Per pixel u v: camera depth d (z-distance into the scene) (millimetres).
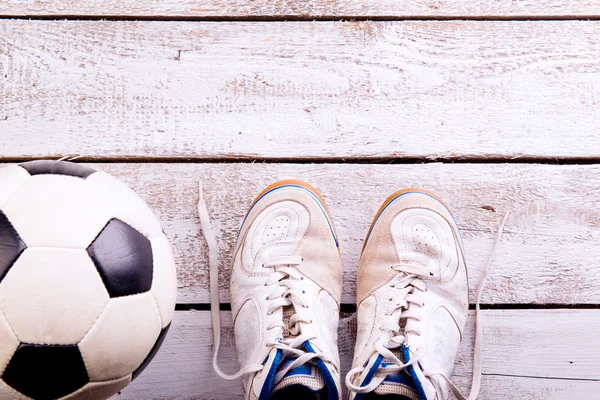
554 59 970
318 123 958
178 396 913
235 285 906
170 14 961
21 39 946
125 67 951
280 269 896
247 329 885
